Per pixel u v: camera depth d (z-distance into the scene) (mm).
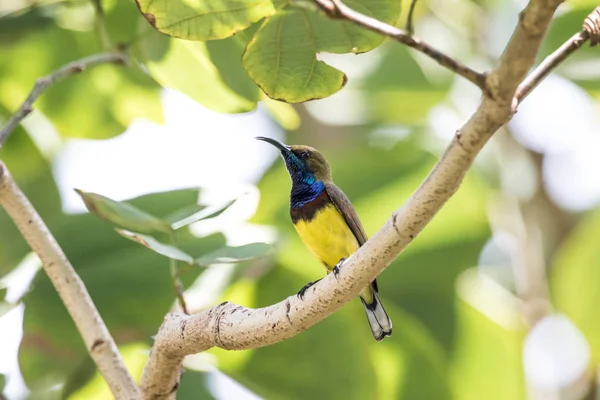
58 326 11438
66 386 11156
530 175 17984
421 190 5727
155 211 10953
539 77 5285
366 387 12586
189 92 10289
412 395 13711
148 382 7438
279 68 6680
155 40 9953
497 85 5066
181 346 7070
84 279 11688
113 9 10695
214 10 6203
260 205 13859
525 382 15141
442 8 17109
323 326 12461
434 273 15062
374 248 6059
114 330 11734
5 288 10648
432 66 16219
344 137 17766
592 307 13102
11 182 7543
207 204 8859
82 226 11969
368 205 14289
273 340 6715
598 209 13359
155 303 11742
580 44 5254
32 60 12469
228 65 9750
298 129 17812
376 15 6406
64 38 12273
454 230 14797
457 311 15188
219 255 7840
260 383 12562
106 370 7582
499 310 15844
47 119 13430
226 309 6949
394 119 16828
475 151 5430
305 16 6246
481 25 17156
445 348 15203
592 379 16203
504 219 16844
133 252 11930
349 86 16016
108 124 13383
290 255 13297
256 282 12531
